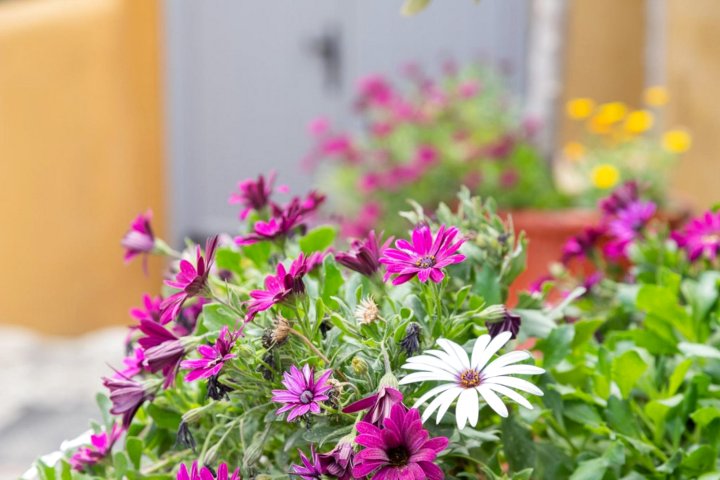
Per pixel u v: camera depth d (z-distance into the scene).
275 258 1.07
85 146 5.70
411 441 0.73
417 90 4.00
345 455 0.74
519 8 5.62
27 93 5.83
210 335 0.90
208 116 6.39
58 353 4.76
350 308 0.93
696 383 1.07
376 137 3.76
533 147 3.50
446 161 3.43
